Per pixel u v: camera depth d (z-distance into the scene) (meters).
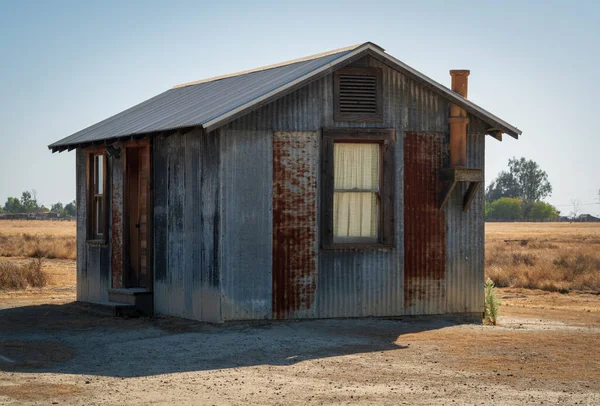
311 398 9.77
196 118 15.37
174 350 13.00
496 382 10.80
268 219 15.49
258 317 15.44
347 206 16.30
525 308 20.36
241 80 19.09
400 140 16.39
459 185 16.89
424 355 12.66
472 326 15.94
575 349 13.24
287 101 15.59
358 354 12.70
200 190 15.78
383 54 16.05
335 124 15.95
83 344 13.65
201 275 15.76
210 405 9.40
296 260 15.66
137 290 17.58
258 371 11.39
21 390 10.14
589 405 9.58
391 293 16.34
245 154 15.31
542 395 10.06
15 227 109.94
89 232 19.75
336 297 15.95
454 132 16.55
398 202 16.41
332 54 17.09
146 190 17.77
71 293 22.55
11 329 15.33
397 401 9.65
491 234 88.75
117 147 18.31
